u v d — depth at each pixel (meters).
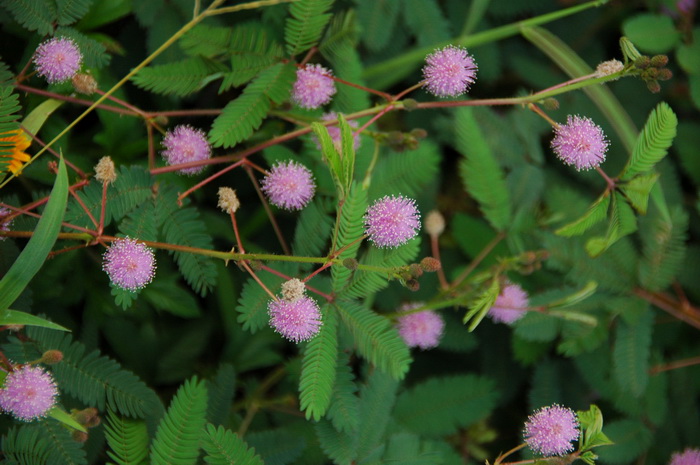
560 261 0.81
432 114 0.85
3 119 0.72
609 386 0.82
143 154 0.79
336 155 0.72
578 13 0.87
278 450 0.77
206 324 0.82
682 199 0.84
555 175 0.85
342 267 0.74
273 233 0.83
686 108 0.87
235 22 0.80
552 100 0.75
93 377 0.74
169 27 0.79
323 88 0.76
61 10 0.75
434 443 0.79
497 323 0.84
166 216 0.75
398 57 0.83
